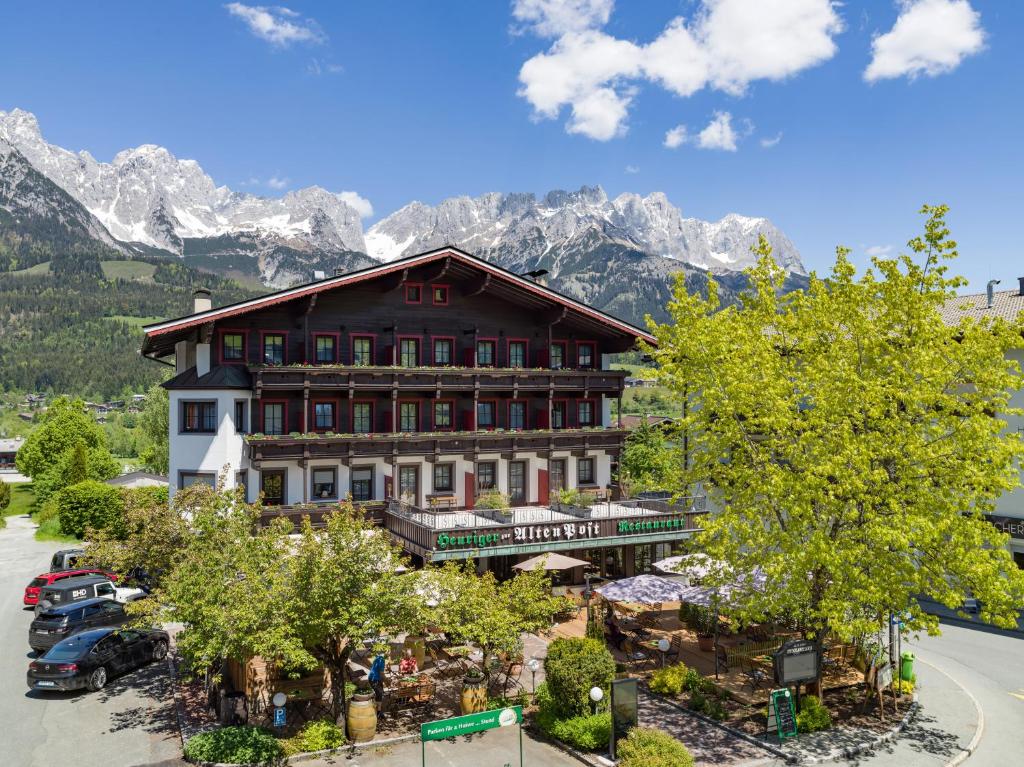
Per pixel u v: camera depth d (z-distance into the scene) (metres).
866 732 20.77
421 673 23.23
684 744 19.92
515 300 40.38
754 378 21.03
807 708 21.05
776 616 25.22
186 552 21.56
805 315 22.09
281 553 20.89
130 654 25.41
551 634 29.39
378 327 37.59
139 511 24.81
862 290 21.31
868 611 20.88
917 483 19.25
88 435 83.19
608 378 41.34
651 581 26.09
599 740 19.33
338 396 36.34
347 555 18.92
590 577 37.16
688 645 27.72
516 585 22.00
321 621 18.48
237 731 19.08
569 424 41.97
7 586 39.78
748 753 19.41
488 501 35.94
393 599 19.12
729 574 21.48
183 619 19.31
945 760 19.27
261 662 21.78
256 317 35.25
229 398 33.56
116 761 18.64
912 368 20.42
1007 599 18.48
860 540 19.77
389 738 19.91
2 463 138.75
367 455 35.09
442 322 39.06
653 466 51.66
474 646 25.92
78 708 22.28
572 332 42.47
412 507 33.72
